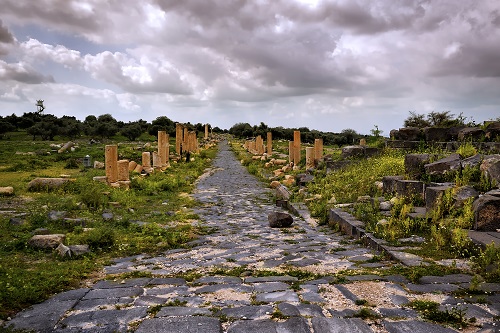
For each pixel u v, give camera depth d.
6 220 10.18
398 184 11.26
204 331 3.83
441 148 17.36
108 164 17.86
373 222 8.98
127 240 9.00
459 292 4.70
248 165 34.62
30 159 28.06
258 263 6.78
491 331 3.66
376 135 23.09
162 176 23.39
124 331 3.94
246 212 13.98
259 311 4.32
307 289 5.02
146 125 92.00
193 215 12.77
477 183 9.30
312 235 9.63
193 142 47.06
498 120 16.84
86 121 90.25
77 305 4.77
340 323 3.92
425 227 8.07
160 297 4.99
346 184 14.92
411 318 4.02
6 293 4.99
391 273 5.59
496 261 5.56
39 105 84.50
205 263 6.96
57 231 9.31
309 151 22.77
